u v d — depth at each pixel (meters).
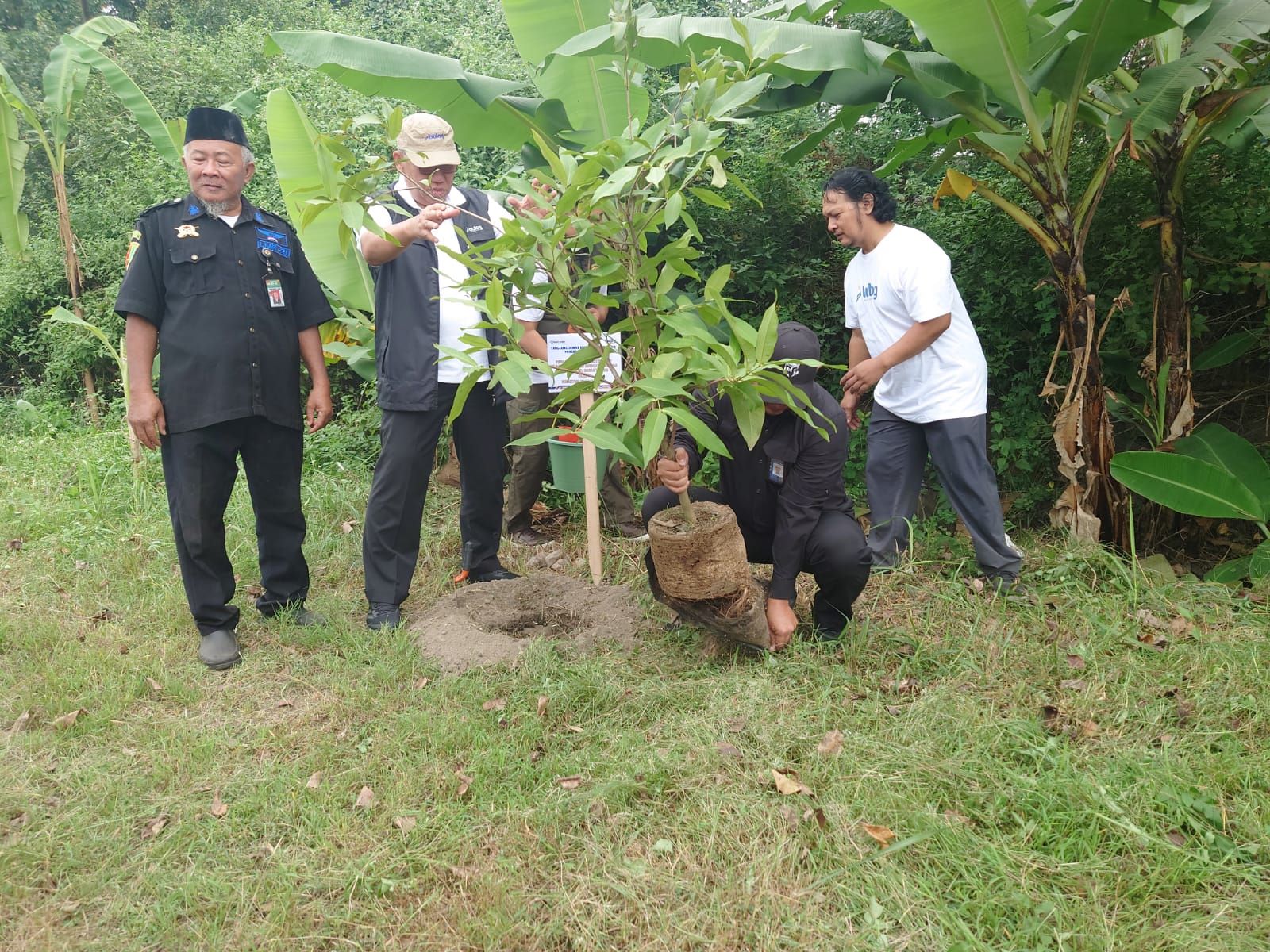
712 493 3.50
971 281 5.34
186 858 2.38
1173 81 3.68
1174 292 4.31
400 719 2.93
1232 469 4.19
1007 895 2.13
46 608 3.96
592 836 2.40
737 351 2.61
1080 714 2.91
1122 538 4.41
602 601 3.85
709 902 2.16
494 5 11.51
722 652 3.36
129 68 10.31
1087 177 5.01
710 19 3.56
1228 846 2.27
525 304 2.66
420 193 3.53
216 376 3.31
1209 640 3.30
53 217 8.67
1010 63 3.64
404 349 3.64
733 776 2.61
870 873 2.22
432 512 5.20
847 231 3.91
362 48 3.90
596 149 2.49
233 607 3.58
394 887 2.23
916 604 3.76
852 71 4.02
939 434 3.90
